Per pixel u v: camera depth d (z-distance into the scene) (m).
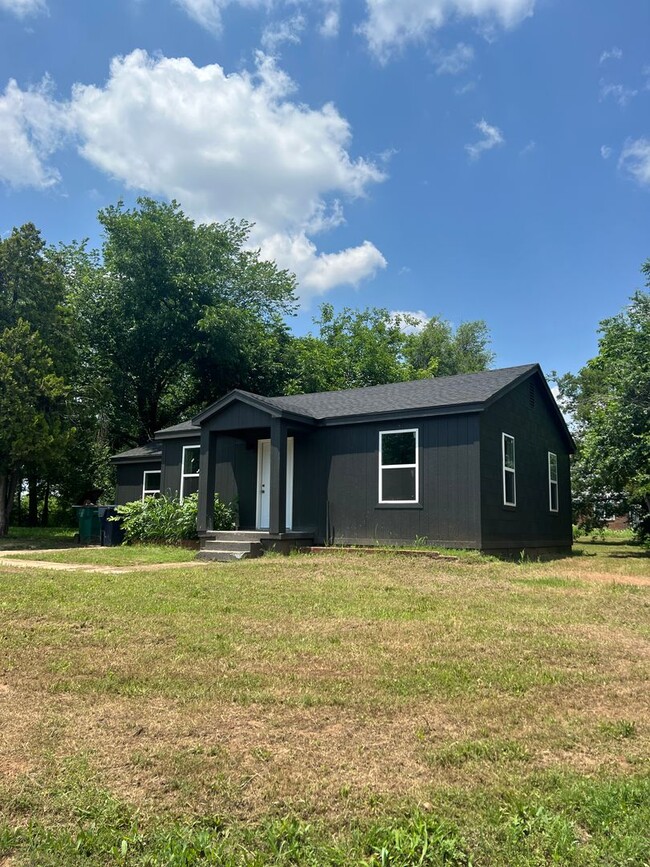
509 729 3.87
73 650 5.49
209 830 2.73
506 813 2.88
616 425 17.27
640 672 5.07
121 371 26.08
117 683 4.60
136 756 3.38
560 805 2.96
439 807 2.93
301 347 31.56
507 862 2.54
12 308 20.09
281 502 13.34
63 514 30.98
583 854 2.57
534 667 5.13
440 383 15.22
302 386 29.20
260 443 15.70
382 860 2.53
